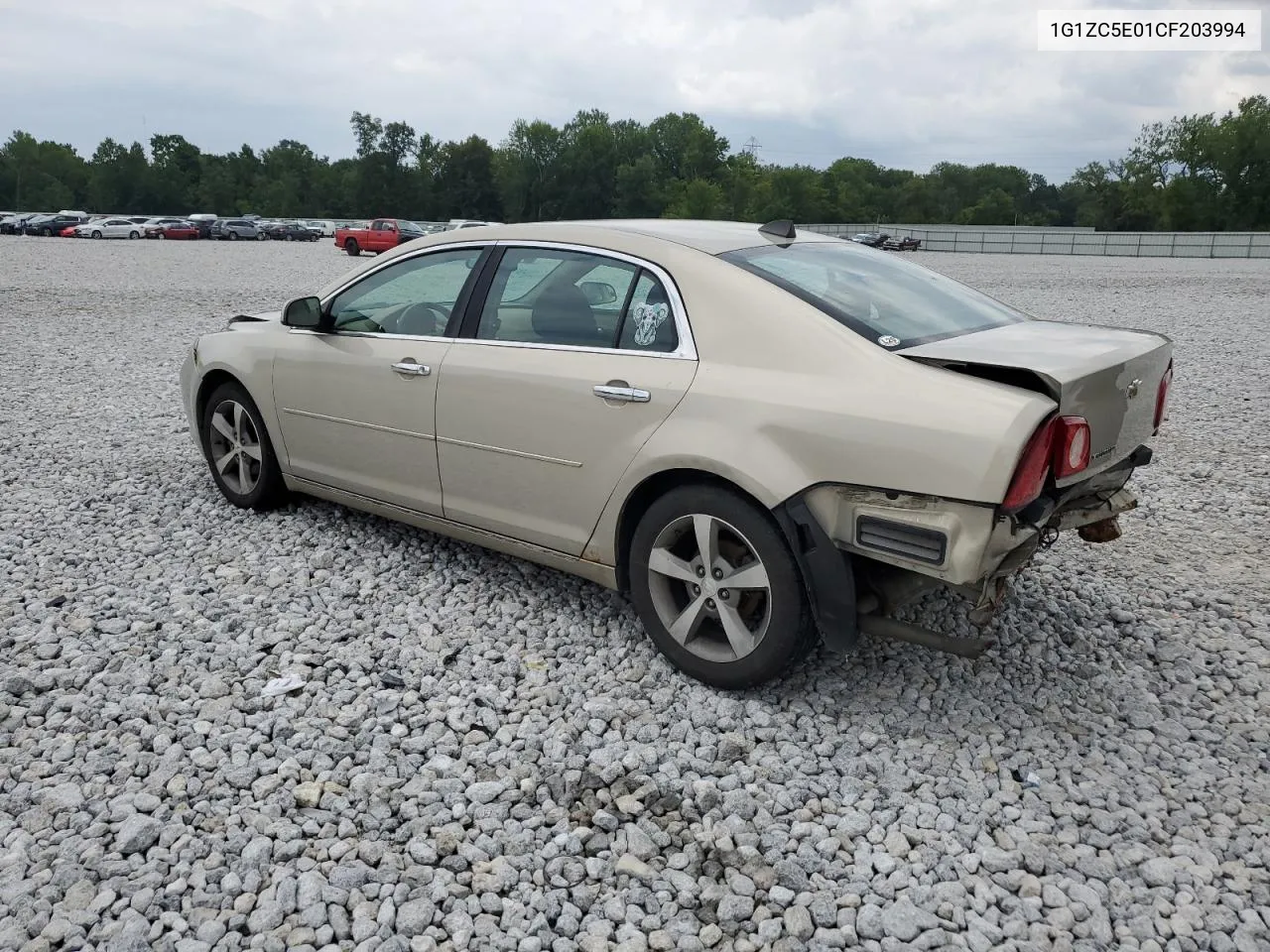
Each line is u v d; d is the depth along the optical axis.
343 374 4.79
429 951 2.46
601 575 4.00
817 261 3.96
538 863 2.79
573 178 126.31
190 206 132.25
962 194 140.50
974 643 3.25
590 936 2.53
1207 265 42.69
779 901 2.66
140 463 6.74
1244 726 3.55
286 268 30.08
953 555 3.03
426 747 3.34
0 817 2.92
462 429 4.27
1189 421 8.46
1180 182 90.00
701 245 3.84
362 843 2.84
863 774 3.22
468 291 4.38
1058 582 4.83
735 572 3.53
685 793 3.11
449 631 4.19
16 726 3.41
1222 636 4.26
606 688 3.73
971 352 3.23
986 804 3.06
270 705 3.56
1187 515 5.91
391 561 4.89
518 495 4.16
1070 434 3.00
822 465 3.22
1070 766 3.29
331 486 5.09
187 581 4.65
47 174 130.38
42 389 9.41
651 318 3.75
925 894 2.69
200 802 2.99
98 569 4.79
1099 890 2.71
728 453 3.38
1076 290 24.42
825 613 3.33
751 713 3.55
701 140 126.12
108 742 3.31
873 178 150.62
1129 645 4.18
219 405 5.63
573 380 3.85
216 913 2.57
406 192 127.81
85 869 2.71
